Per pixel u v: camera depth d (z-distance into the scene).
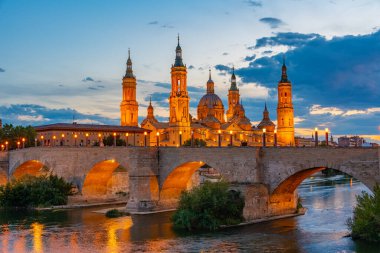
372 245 69.44
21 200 121.81
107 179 132.12
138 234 82.31
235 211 88.06
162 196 110.19
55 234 83.94
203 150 100.94
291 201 98.62
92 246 74.12
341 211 102.81
